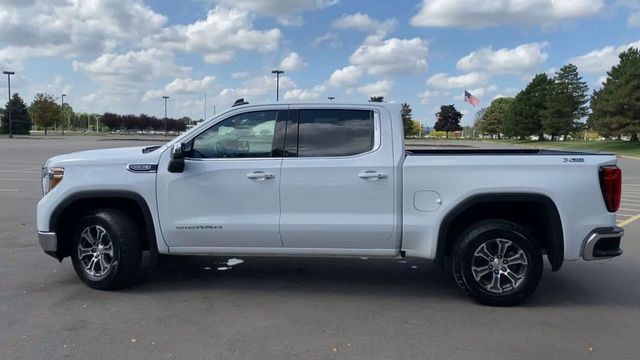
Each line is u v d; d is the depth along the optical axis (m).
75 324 4.98
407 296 5.92
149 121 117.56
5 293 5.88
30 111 92.81
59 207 5.96
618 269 7.14
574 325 5.05
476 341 4.65
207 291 6.04
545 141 80.31
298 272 6.87
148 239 5.97
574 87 75.44
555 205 5.41
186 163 5.80
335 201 5.64
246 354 4.36
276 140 5.79
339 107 5.76
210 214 5.79
